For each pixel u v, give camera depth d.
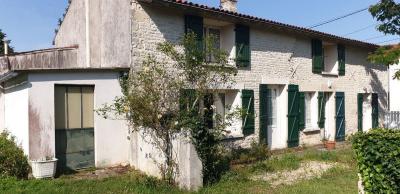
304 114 13.62
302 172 9.16
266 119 12.15
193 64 7.95
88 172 8.82
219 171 8.44
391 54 13.58
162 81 8.04
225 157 9.60
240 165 9.76
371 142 5.79
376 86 17.47
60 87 8.82
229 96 11.48
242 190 7.50
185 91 7.96
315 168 9.58
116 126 9.48
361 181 6.04
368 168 5.83
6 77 9.17
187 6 9.58
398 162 5.50
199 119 7.77
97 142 9.21
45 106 8.44
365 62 16.81
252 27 11.72
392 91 17.56
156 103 7.83
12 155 8.08
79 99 9.11
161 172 7.94
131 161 9.37
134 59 9.23
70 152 8.92
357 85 16.27
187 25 10.09
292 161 10.26
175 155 7.70
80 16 12.57
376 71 17.52
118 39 9.84
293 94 12.95
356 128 16.14
